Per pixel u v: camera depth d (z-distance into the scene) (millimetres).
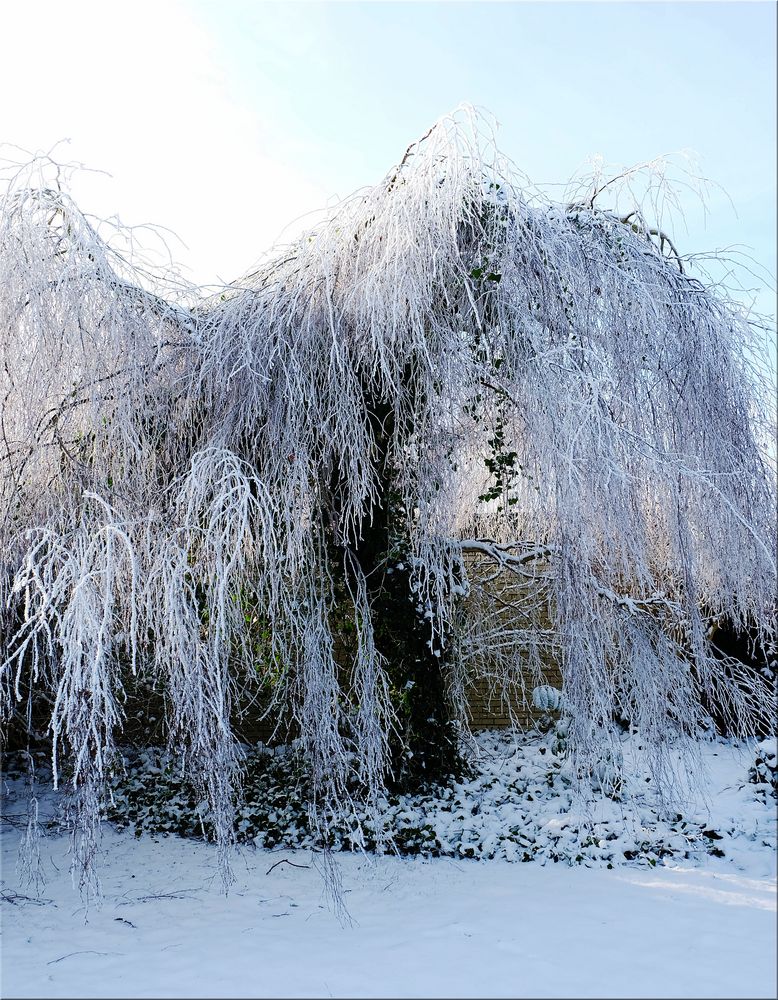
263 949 4867
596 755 7391
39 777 9250
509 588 9445
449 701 8898
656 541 7199
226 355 6477
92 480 6414
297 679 6832
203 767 5965
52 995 4242
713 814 7109
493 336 6918
